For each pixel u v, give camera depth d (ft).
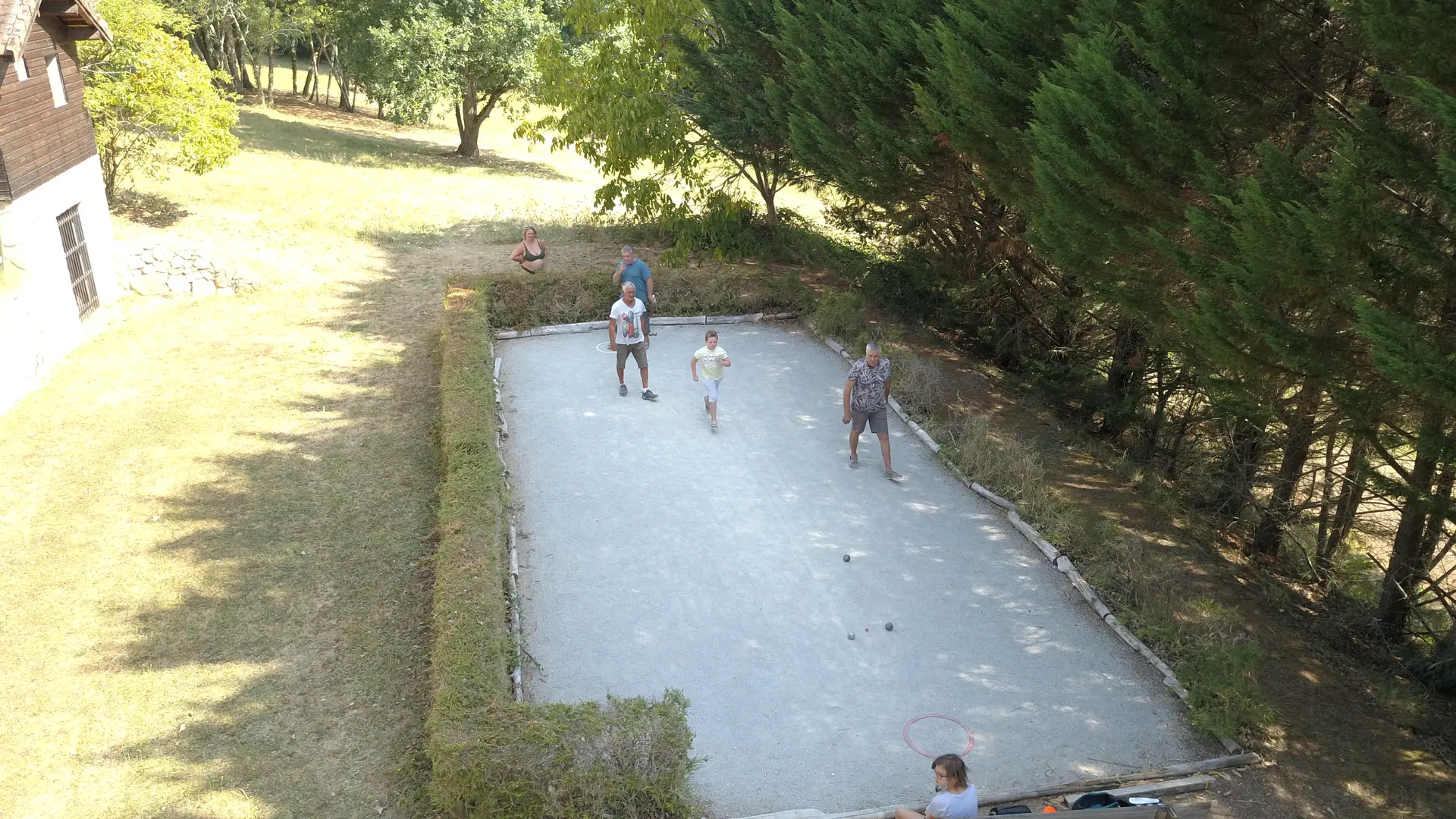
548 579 32.63
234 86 135.03
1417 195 27.73
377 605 31.14
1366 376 25.35
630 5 66.64
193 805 23.52
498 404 44.93
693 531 35.91
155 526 34.99
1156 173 29.37
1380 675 31.58
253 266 60.64
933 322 60.03
